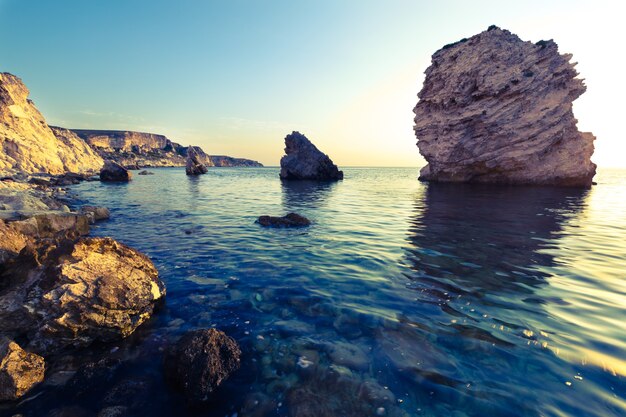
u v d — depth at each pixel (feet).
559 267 31.01
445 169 149.69
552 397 13.67
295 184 174.29
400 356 16.98
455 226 52.24
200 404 14.29
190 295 25.34
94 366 16.89
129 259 25.64
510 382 14.75
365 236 45.75
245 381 15.53
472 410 13.28
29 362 16.07
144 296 21.61
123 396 14.82
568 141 126.00
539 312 21.40
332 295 24.98
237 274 30.09
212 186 157.89
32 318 19.17
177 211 71.92
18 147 231.91
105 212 62.44
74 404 14.30
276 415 13.43
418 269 30.86
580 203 79.87
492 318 20.72
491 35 135.85
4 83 248.11
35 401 14.44
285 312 22.33
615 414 12.60
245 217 63.82
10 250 28.50
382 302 23.54
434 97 150.00
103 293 19.90
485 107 131.54
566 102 125.39
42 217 42.34
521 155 126.00
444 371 15.71
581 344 17.43
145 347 18.79
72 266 21.45
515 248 38.47
